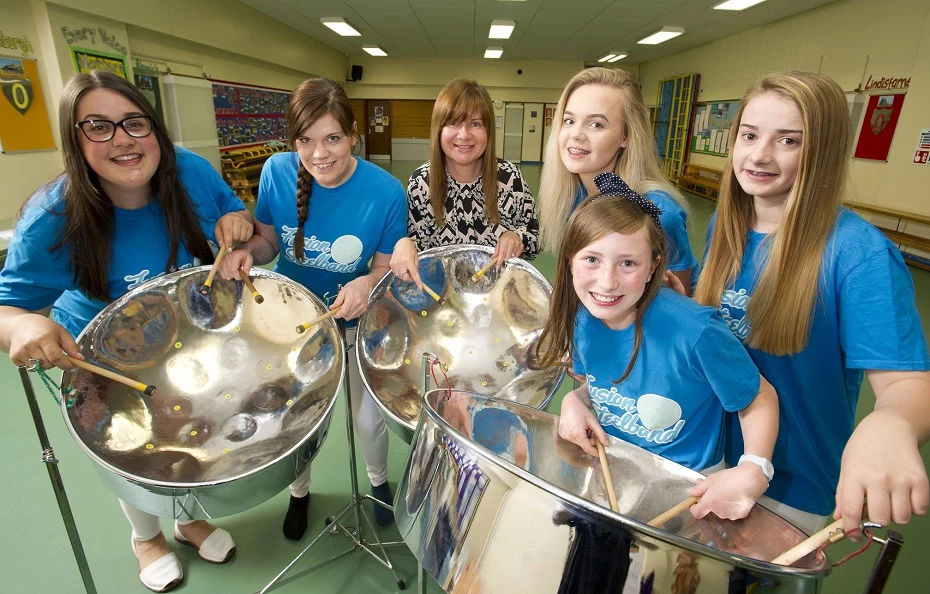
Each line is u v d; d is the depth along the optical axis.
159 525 1.33
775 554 0.70
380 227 1.31
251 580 1.32
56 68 4.27
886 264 0.67
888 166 5.09
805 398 0.80
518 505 0.61
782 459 0.84
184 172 1.14
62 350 0.87
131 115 0.92
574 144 1.08
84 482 1.66
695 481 0.82
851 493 0.52
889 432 0.54
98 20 4.70
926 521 1.61
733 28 7.85
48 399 2.17
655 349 0.81
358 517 1.38
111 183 1.00
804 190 0.72
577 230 0.79
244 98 7.75
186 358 1.10
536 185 9.14
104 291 1.04
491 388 1.24
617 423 0.94
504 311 1.29
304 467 0.96
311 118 1.09
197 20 6.18
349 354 1.38
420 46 10.66
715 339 0.75
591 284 0.79
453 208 1.43
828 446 0.83
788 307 0.75
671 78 10.95
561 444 0.97
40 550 1.40
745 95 0.79
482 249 1.28
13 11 3.98
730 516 0.73
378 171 1.30
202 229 1.15
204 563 1.37
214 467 0.99
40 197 0.96
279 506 1.58
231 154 7.21
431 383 1.02
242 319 1.15
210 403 1.09
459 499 0.66
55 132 4.37
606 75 1.07
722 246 0.87
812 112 0.70
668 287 0.87
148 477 0.91
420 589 0.85
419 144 13.77
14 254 0.95
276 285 1.13
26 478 1.68
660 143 11.64
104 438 0.93
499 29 8.27
